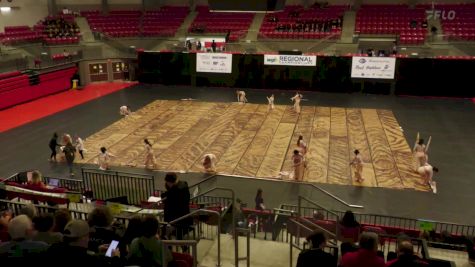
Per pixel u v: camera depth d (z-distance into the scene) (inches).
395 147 797.2
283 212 437.4
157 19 1551.4
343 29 1386.6
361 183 651.5
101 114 1026.7
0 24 1330.0
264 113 1029.2
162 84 1379.2
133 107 1090.1
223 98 1186.0
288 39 1370.6
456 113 1017.5
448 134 865.5
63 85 1288.1
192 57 1326.3
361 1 1515.7
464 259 378.6
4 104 1083.3
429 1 1472.7
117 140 841.5
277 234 419.2
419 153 674.8
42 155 768.9
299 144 721.6
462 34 1299.2
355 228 369.4
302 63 1248.2
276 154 763.4
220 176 482.9
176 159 746.2
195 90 1291.8
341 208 577.3
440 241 446.3
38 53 1315.2
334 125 930.1
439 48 1258.0
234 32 1419.8
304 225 374.3
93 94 1245.7
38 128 919.7
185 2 1657.2
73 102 1151.6
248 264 285.9
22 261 178.7
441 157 746.8
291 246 284.2
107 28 1476.4
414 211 572.1
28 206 253.0
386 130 893.2
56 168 711.7
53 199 389.4
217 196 520.7
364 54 1235.9
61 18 1444.4
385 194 617.6
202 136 863.1
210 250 316.2
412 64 1178.0
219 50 1364.4
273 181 507.8
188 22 1534.2
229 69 1309.1
